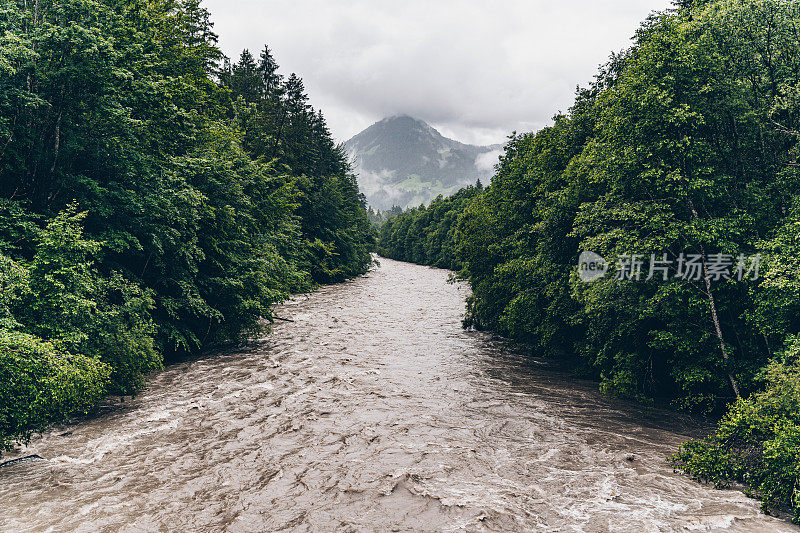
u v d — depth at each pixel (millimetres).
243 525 7449
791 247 10250
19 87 11719
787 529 7488
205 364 18266
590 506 8234
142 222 15234
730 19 12094
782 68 12070
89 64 12391
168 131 17484
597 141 15242
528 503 8320
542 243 20203
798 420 8609
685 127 12695
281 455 10266
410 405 14156
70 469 9297
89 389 10586
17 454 9883
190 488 8664
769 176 12805
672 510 8109
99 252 13766
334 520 7645
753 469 8852
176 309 18094
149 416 12445
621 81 15344
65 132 13367
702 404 14258
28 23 12148
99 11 12734
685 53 12359
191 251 17719
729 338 13031
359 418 12836
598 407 14727
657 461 10438
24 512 7625
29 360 9141
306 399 14289
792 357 10078
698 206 13367
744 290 12305
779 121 12398
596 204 14469
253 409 13234
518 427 12648
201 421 12211
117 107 13555
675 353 13414
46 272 11078
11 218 11789
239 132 37188
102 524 7352
